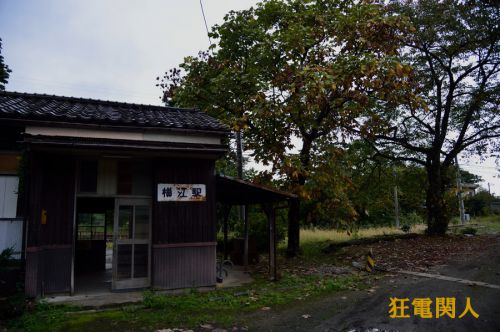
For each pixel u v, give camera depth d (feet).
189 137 29.37
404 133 63.10
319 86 33.83
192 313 23.27
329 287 29.81
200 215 29.53
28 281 24.40
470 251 47.42
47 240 25.82
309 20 42.98
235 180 30.58
